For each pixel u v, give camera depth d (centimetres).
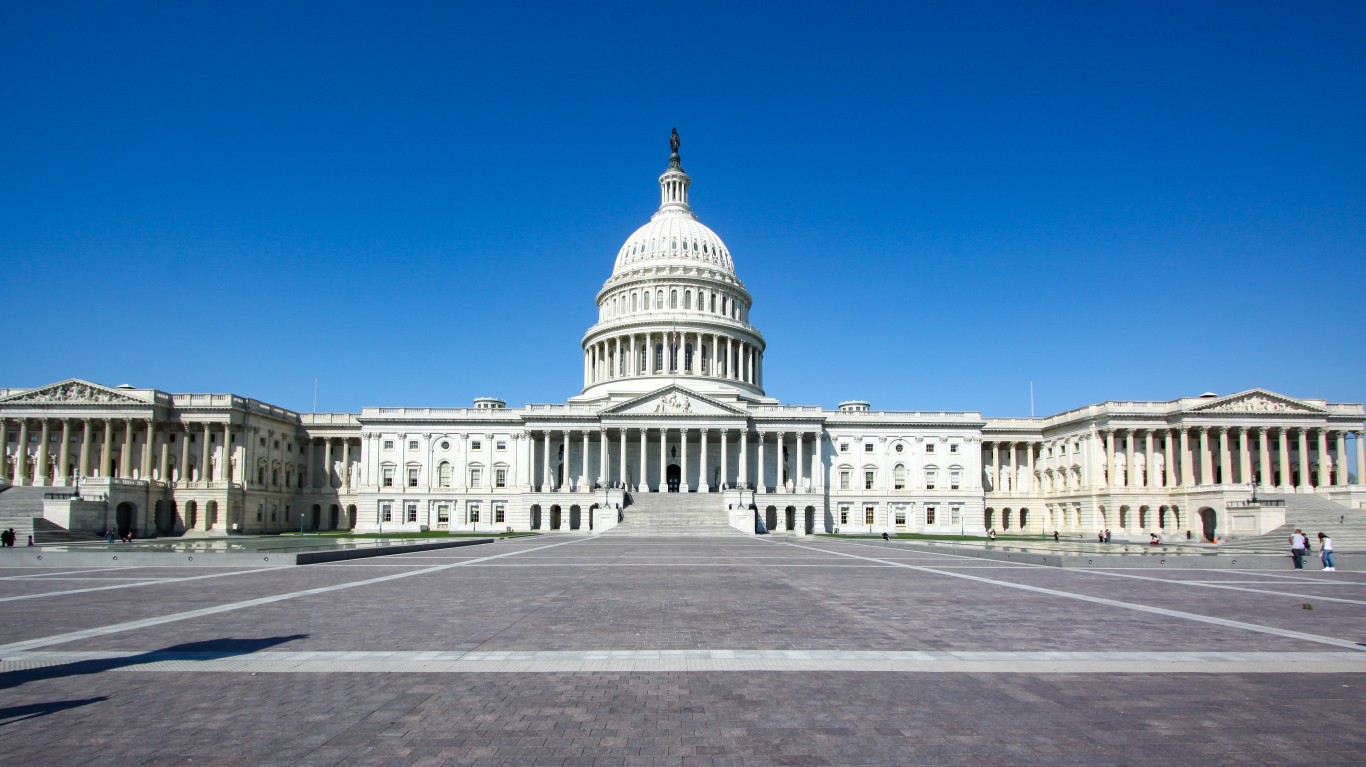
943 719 1335
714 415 13288
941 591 3145
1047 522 14225
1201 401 12369
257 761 1141
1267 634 2109
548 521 13250
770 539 9462
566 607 2619
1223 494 11256
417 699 1447
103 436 12288
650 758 1155
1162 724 1313
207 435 12206
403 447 13788
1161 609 2620
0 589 3183
